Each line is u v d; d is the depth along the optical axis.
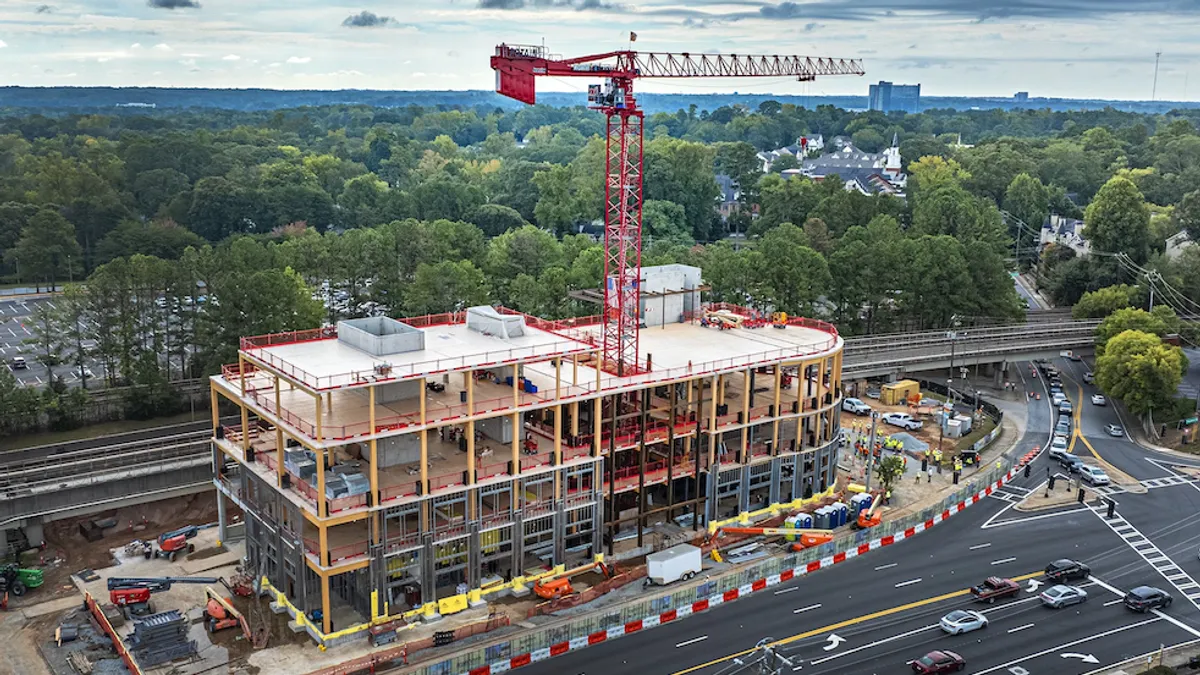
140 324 161.12
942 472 140.88
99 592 100.88
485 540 100.25
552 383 108.31
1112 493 135.50
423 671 84.94
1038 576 109.38
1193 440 158.88
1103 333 190.75
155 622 90.94
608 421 110.56
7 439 140.88
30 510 108.19
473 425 98.19
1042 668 90.31
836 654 92.00
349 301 191.62
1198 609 102.25
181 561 108.06
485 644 92.44
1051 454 150.12
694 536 116.25
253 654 90.00
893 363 176.62
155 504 119.06
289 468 95.56
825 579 107.94
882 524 116.50
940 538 119.38
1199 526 124.25
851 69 149.00
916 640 94.94
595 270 188.88
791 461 123.88
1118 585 107.62
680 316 137.50
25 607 97.94
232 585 100.88
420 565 95.75
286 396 102.62
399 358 99.38
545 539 104.56
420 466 94.12
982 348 185.00
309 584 93.50
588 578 106.25
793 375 137.88
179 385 155.25
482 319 110.88
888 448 147.00
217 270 165.12
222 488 107.50
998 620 99.31
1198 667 90.44
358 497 91.56
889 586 106.44
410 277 196.25
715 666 89.62
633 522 117.38
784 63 142.38
